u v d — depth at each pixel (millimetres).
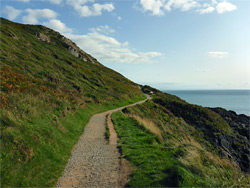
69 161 10273
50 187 7492
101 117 25688
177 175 6992
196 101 198500
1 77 16344
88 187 7480
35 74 30328
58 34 100438
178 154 9984
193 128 34656
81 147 12719
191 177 7238
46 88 21531
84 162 10102
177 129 29953
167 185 6820
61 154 10820
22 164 7945
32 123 11711
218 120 39938
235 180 8625
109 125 20203
